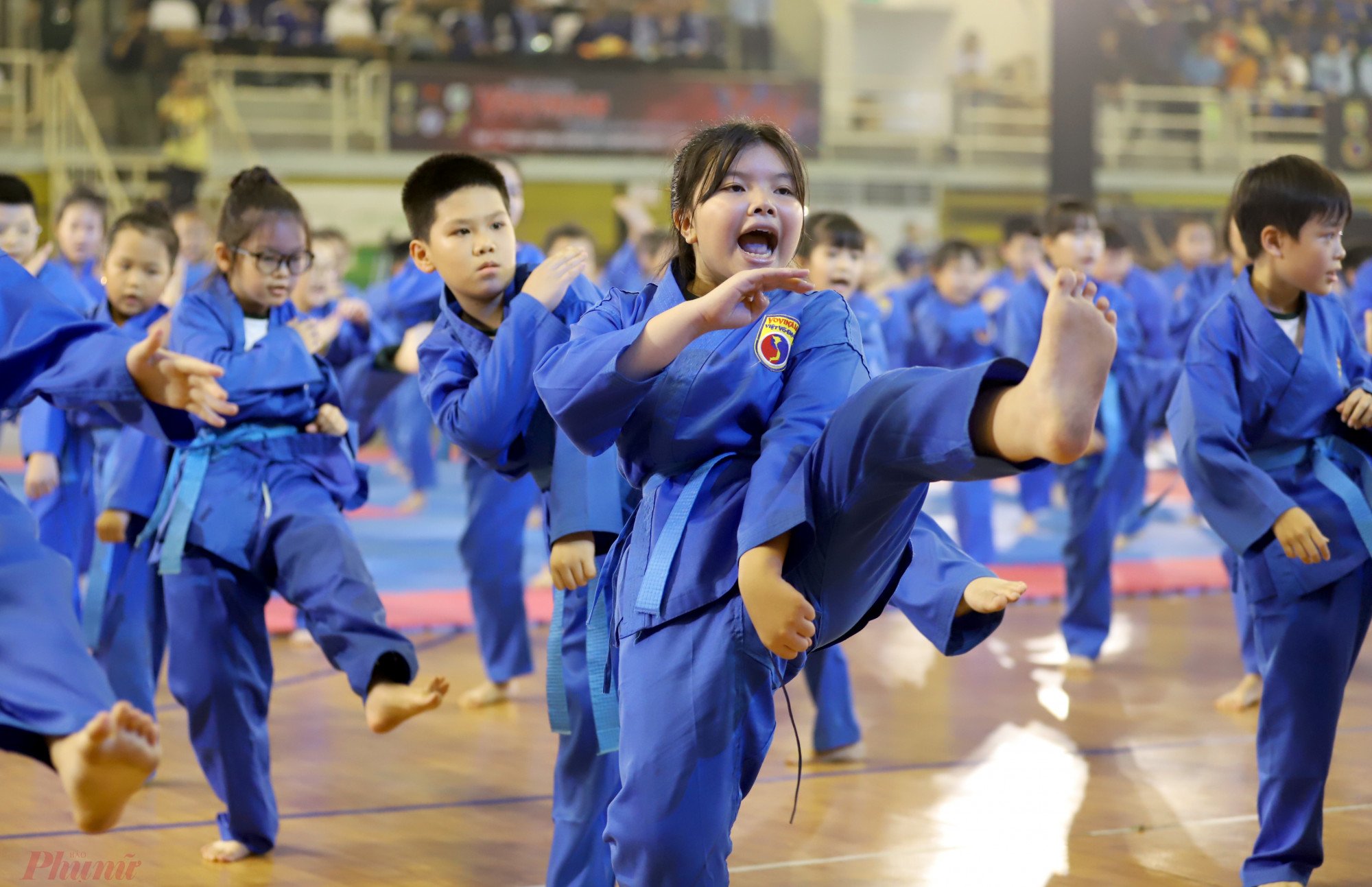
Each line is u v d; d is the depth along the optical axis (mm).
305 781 4156
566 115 16641
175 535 3369
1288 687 3139
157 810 3859
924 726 4809
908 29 20641
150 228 4465
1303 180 3205
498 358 2766
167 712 4992
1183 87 17953
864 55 20609
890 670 5742
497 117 16516
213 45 17234
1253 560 3178
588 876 2953
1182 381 3301
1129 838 3586
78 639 2139
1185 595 7680
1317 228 3201
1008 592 2324
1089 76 14414
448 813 3848
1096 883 3254
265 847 3471
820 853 3479
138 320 4461
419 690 2947
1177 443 3273
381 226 16266
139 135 16953
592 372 2174
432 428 10656
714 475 2299
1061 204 6074
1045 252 6160
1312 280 3229
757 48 18766
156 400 2336
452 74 16406
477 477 5176
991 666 5836
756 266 2291
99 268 6297
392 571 8133
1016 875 3312
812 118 17344
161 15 17250
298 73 17219
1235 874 3311
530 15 17875
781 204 2297
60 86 16281
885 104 18984
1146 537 9594
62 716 2000
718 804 2236
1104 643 6219
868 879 3283
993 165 18188
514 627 5207
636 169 16781
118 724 1905
